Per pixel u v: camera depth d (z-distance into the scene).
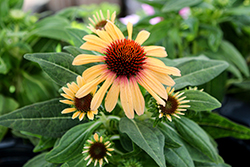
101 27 0.31
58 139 0.33
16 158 0.47
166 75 0.29
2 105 0.46
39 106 0.32
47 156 0.29
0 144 0.47
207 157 0.33
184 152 0.31
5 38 0.48
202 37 0.56
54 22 0.49
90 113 0.28
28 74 0.52
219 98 0.46
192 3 0.46
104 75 0.28
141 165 0.32
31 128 0.31
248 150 0.50
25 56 0.29
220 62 0.35
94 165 0.28
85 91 0.27
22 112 0.31
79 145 0.30
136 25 0.54
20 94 0.50
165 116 0.29
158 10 0.59
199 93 0.31
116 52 0.28
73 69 0.31
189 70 0.35
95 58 0.28
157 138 0.29
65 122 0.32
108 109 0.27
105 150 0.29
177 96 0.29
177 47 0.64
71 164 0.30
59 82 0.30
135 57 0.28
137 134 0.29
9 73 0.51
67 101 0.28
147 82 0.28
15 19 0.51
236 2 0.57
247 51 0.63
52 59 0.30
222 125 0.37
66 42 0.49
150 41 0.49
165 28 0.51
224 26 0.60
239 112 0.56
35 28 0.50
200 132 0.32
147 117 0.33
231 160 0.53
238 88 0.62
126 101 0.27
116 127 0.34
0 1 0.51
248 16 0.57
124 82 0.28
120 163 0.34
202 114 0.36
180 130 0.32
